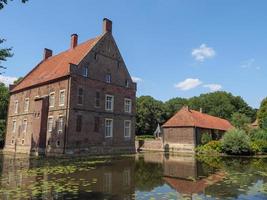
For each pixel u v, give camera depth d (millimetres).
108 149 38688
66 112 34250
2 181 15352
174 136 49969
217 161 29094
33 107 40094
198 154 40656
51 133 36125
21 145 40875
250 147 38000
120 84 42031
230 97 103750
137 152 43906
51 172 19094
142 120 84000
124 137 41688
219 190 13523
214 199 11680
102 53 39562
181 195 12391
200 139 48781
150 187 14234
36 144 36812
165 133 51312
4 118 52469
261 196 12266
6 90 51562
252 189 13750
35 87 40812
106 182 15523
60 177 16984
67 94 34625
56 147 34844
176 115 52000
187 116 50219
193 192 13055
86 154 35500
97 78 38344
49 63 45719
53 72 39531
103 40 39938
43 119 36875
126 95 42844
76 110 35000
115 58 41625
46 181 15492
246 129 54312
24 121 41656
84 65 36688
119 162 26953
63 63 40344
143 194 12539
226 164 25859
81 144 35125
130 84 43781
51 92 37469
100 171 20062
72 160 28375
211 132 52156
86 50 38594
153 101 87000
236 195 12469
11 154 36125
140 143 54469
